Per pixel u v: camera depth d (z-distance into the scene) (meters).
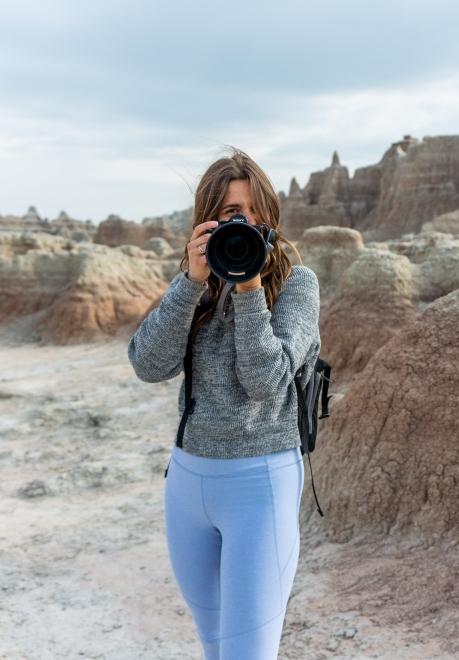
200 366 2.36
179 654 4.91
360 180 64.25
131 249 34.91
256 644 2.20
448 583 4.84
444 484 5.65
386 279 14.07
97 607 5.78
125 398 15.14
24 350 26.50
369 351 13.15
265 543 2.26
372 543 5.81
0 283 31.53
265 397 2.20
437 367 6.28
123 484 9.41
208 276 2.31
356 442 6.57
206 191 2.35
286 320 2.30
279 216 2.43
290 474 2.37
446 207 53.19
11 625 5.50
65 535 7.54
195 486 2.37
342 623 4.75
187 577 2.49
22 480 9.89
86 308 27.83
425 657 4.09
